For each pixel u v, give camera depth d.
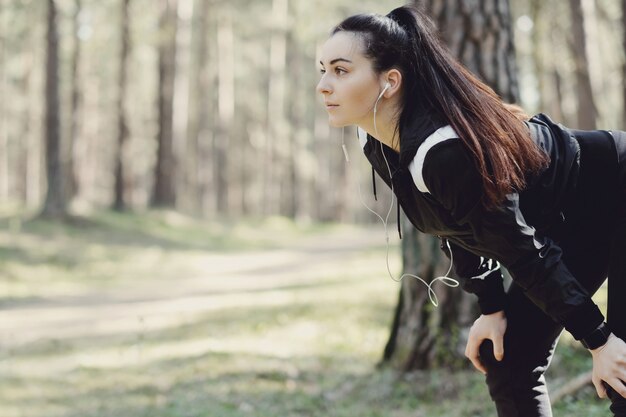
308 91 37.91
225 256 20.19
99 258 17.20
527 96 18.81
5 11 26.12
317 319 8.96
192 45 33.69
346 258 18.22
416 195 1.96
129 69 24.47
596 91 15.96
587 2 15.48
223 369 6.58
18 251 16.50
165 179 26.66
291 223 31.44
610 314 1.97
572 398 3.98
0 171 34.91
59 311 11.59
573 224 2.05
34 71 34.69
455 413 4.35
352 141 33.19
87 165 34.31
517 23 15.84
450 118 1.80
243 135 39.50
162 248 19.80
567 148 2.00
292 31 26.22
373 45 1.87
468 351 2.26
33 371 7.11
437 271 5.14
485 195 1.81
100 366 7.21
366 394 5.13
